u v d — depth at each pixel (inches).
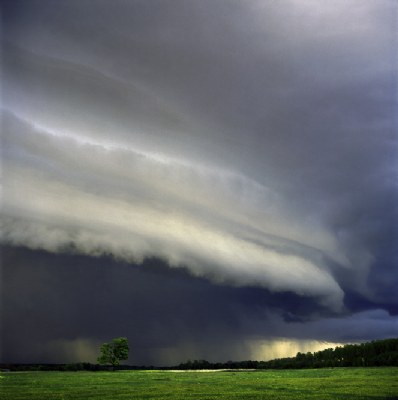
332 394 1535.4
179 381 2085.4
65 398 1417.3
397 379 2196.1
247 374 2805.1
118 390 1635.1
